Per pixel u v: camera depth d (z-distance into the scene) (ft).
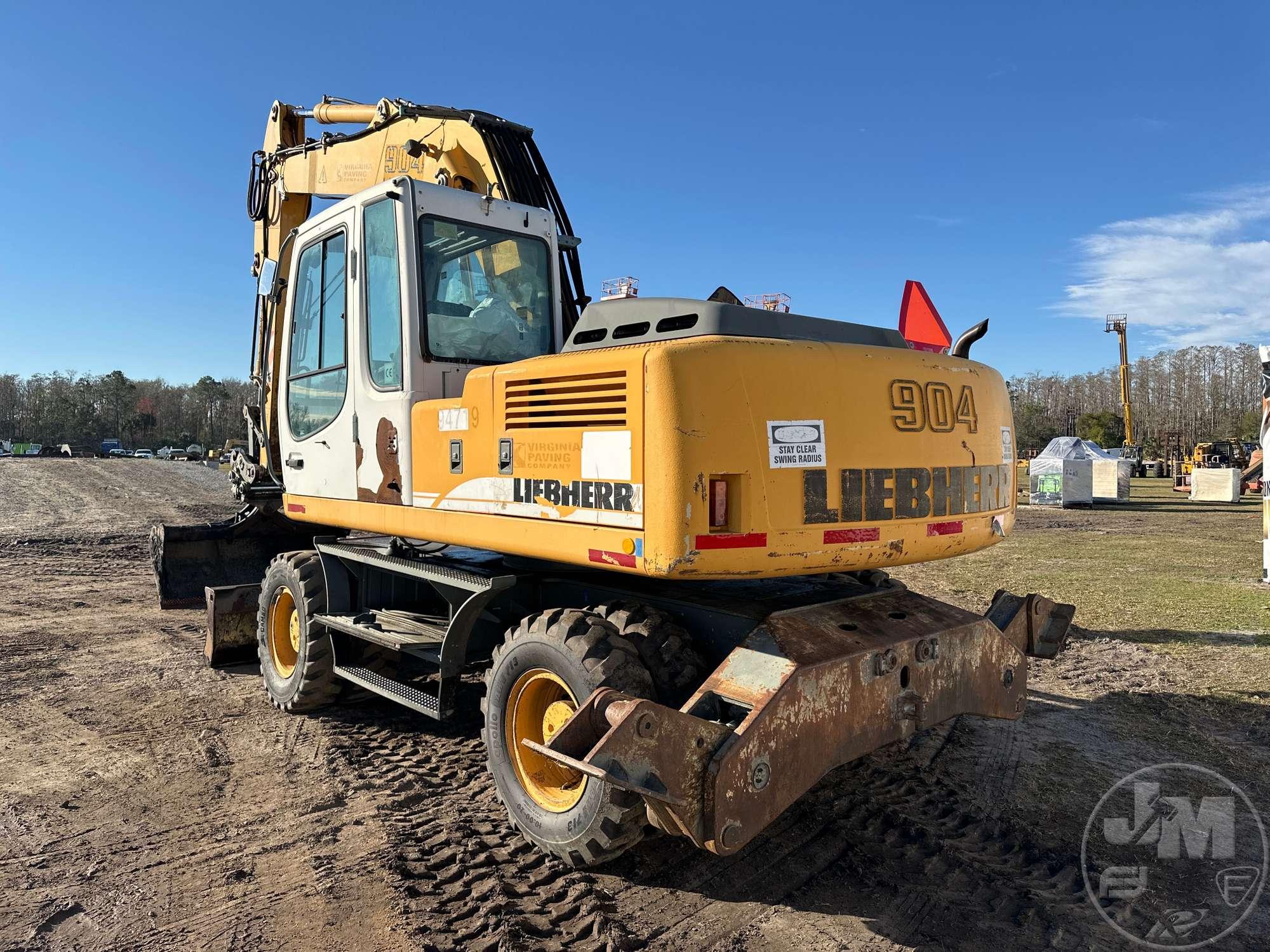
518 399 10.84
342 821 11.99
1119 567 37.40
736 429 9.09
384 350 13.79
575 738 8.93
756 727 8.89
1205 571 35.86
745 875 10.46
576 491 9.95
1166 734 15.69
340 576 16.43
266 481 25.68
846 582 13.03
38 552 40.78
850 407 10.09
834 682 9.77
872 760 14.32
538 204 17.40
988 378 12.27
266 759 14.51
